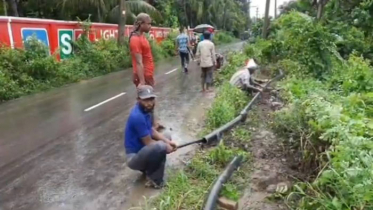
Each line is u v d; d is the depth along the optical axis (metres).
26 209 3.54
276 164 4.39
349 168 2.68
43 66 11.24
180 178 3.87
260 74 11.35
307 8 18.39
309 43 9.94
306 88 7.27
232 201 3.47
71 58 14.00
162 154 3.83
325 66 9.65
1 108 8.37
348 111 4.44
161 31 25.27
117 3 19.84
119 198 3.74
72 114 7.36
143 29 5.25
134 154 3.98
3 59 10.41
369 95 5.15
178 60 20.47
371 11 13.02
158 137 4.16
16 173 4.40
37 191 3.92
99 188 3.97
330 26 13.56
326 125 3.63
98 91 10.24
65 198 3.75
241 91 7.68
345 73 8.02
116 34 18.70
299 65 9.87
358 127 3.49
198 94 9.19
